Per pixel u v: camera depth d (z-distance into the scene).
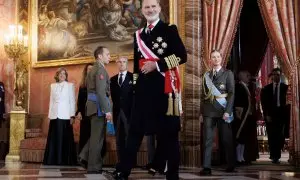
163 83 3.34
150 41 3.46
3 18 10.23
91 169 5.63
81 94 7.11
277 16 7.64
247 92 8.29
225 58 7.73
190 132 7.66
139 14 8.74
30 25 10.09
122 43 8.88
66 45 9.60
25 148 8.37
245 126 8.13
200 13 7.95
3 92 9.75
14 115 9.29
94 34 9.27
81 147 7.03
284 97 8.98
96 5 9.30
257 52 10.95
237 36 10.76
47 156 7.54
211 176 5.33
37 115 9.73
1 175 5.16
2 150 9.62
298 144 7.21
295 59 7.43
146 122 3.32
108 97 5.70
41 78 9.88
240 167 7.30
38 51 9.94
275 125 8.91
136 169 6.66
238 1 7.88
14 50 9.35
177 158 3.33
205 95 6.02
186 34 7.91
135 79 3.55
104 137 6.03
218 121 6.13
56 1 9.85
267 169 6.75
